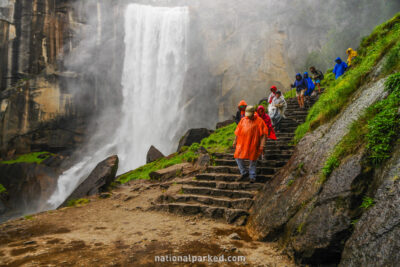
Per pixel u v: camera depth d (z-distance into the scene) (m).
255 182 5.33
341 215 2.44
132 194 6.69
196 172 7.38
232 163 6.79
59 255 3.03
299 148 4.51
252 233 3.65
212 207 4.61
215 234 3.72
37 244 3.42
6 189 19.89
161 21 27.11
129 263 2.79
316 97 10.28
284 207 3.42
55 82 24.31
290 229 3.02
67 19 25.17
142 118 26.14
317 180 3.11
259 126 5.11
